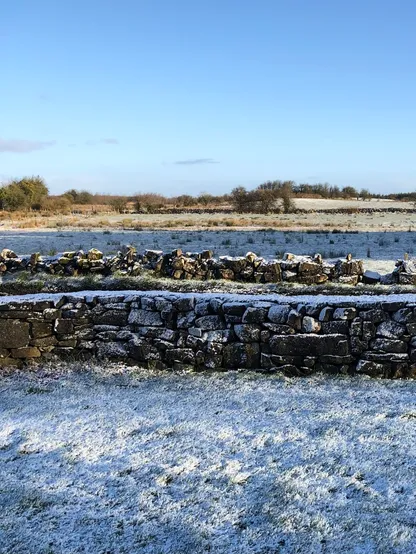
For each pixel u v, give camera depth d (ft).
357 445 14.74
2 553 11.05
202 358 21.95
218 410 17.54
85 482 13.46
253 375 20.98
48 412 17.84
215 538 11.31
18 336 23.02
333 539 11.17
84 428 16.42
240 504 12.37
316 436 15.35
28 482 13.52
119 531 11.63
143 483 13.33
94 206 211.61
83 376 21.53
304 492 12.71
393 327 20.45
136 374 21.66
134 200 222.07
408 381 19.88
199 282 28.99
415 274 27.91
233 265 29.40
